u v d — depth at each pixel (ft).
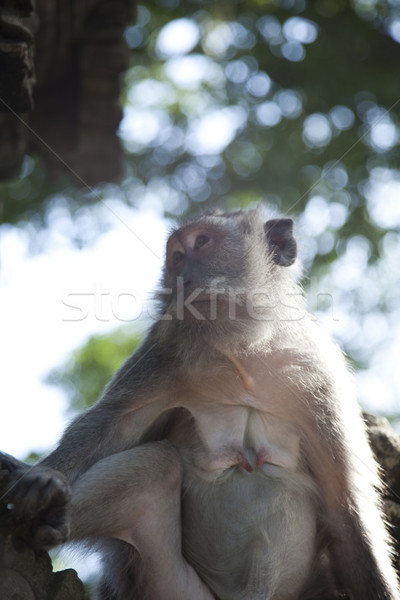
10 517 16.37
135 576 19.15
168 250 22.43
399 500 22.84
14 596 15.81
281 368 19.99
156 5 57.93
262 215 23.39
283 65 57.57
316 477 19.85
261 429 19.85
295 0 57.41
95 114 33.53
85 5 30.81
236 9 57.72
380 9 57.41
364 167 57.06
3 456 17.10
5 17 21.03
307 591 20.24
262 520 18.94
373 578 19.35
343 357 21.61
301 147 57.41
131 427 20.11
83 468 19.12
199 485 19.38
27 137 34.50
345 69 56.49
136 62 59.93
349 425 20.22
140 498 18.21
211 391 20.04
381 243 55.72
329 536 19.99
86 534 17.84
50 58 32.50
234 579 18.97
